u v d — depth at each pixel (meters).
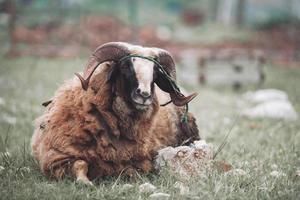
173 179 11.77
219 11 90.56
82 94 11.97
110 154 11.89
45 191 10.76
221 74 33.06
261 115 22.19
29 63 38.28
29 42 49.75
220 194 10.73
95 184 11.65
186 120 13.38
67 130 11.86
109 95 11.81
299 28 65.38
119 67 11.67
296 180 12.34
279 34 60.41
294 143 16.25
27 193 10.63
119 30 54.03
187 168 12.25
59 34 51.50
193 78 33.25
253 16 101.25
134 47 11.84
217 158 14.02
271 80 35.59
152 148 12.90
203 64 33.16
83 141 11.80
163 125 13.56
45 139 12.11
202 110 23.53
